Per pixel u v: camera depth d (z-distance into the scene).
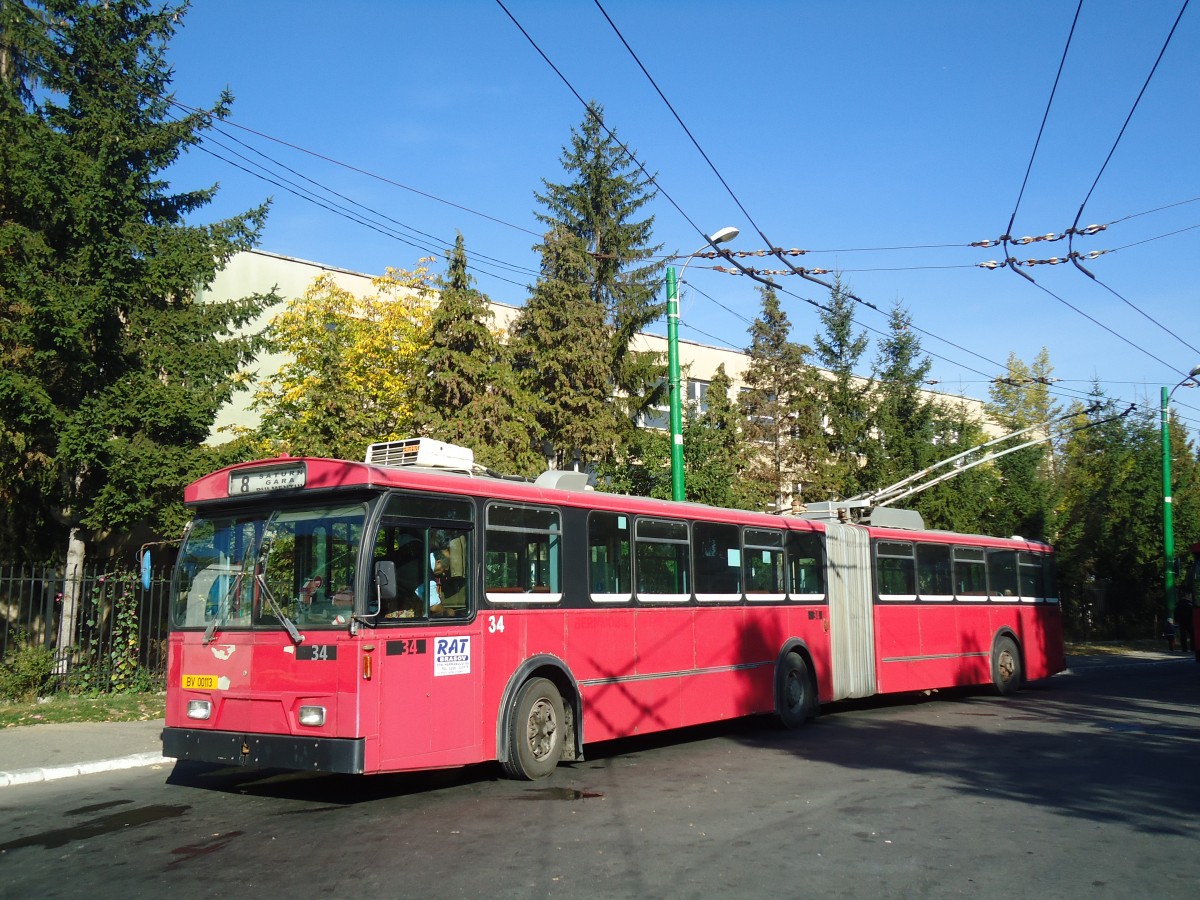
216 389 16.28
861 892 6.08
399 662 8.30
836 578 15.67
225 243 16.97
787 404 31.06
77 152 15.03
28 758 10.59
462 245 22.27
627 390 27.69
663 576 11.99
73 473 15.79
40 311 14.06
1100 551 37.09
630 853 6.94
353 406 20.12
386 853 6.93
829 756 11.52
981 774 10.26
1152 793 9.28
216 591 8.87
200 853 6.98
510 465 21.47
